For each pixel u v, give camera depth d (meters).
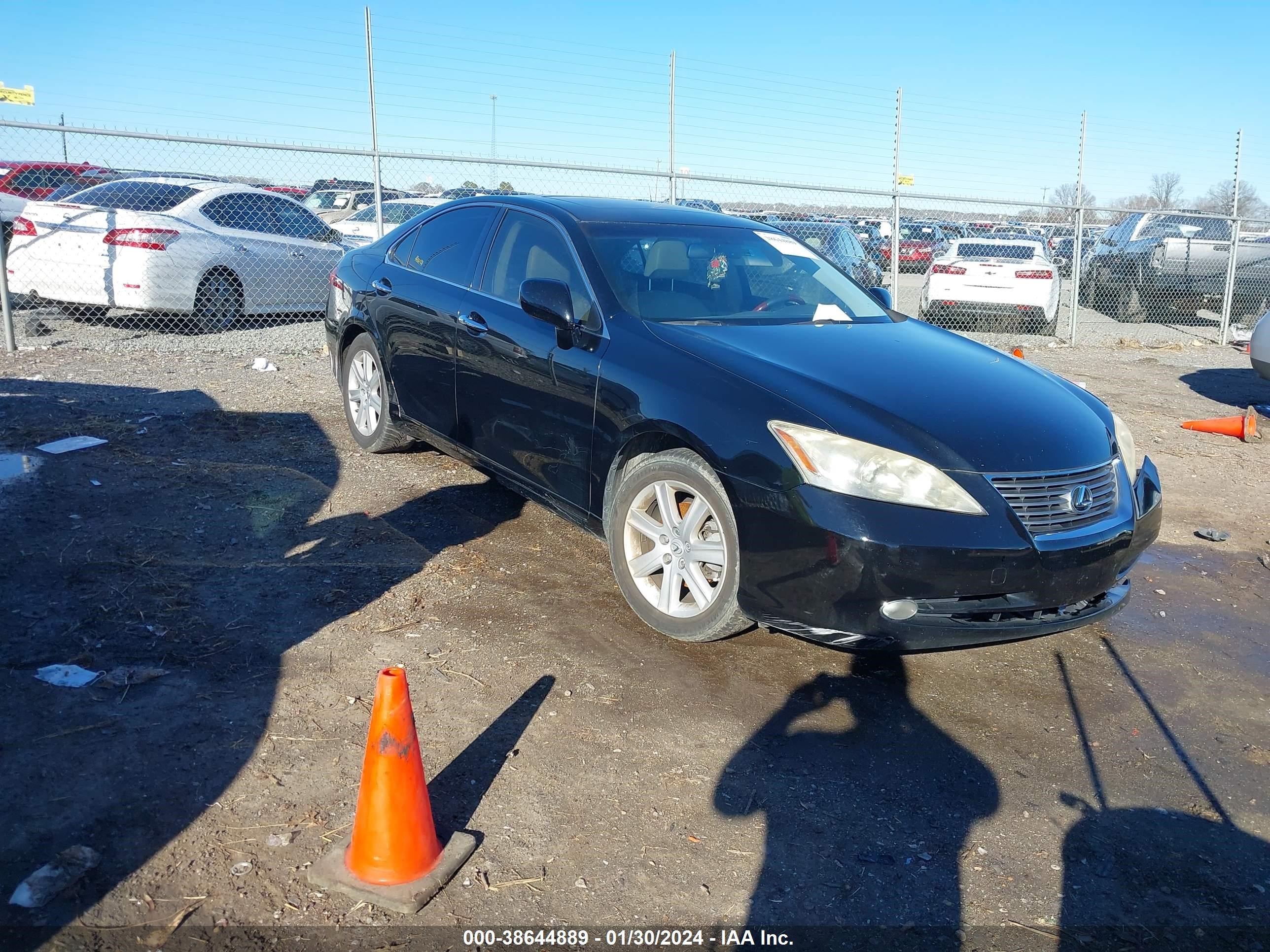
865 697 3.60
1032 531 3.39
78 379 7.68
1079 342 13.74
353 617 3.90
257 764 2.93
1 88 8.33
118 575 4.11
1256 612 4.66
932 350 4.26
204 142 9.02
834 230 11.96
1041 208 13.00
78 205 9.47
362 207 15.92
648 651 3.80
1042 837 2.87
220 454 5.86
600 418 4.01
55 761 2.86
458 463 5.99
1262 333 8.90
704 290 4.49
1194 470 7.11
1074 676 3.91
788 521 3.33
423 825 2.51
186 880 2.46
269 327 10.94
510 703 3.36
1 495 4.86
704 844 2.73
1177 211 13.84
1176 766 3.29
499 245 4.96
